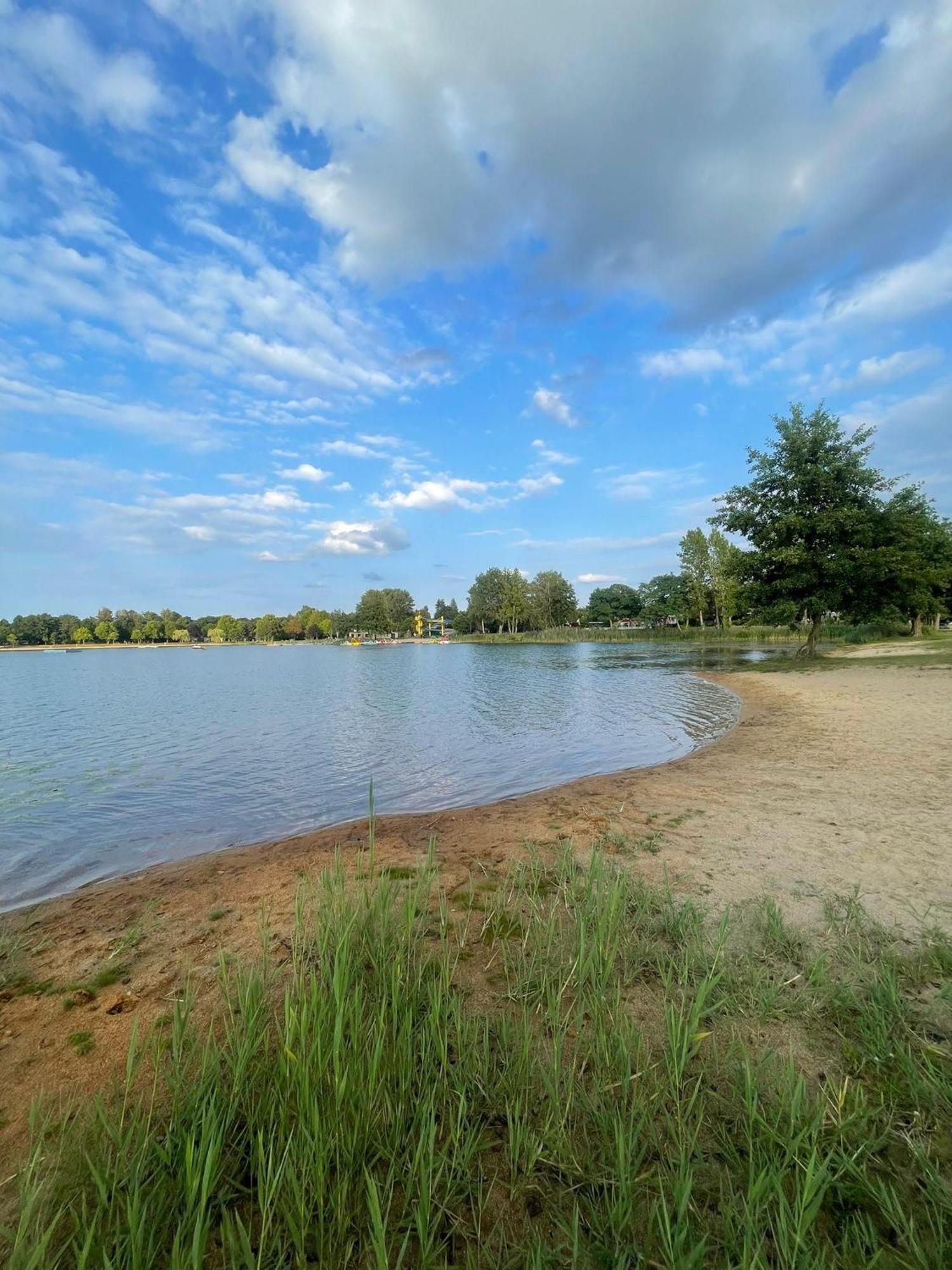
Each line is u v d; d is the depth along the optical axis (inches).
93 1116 92.7
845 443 1053.2
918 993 118.2
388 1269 66.6
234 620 6692.9
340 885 173.0
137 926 177.9
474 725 622.5
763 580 1135.0
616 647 2598.4
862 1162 80.8
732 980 123.7
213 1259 71.0
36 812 331.0
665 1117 87.4
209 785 387.5
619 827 245.9
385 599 5856.3
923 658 1005.2
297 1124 82.3
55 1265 64.4
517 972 133.6
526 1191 79.9
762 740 429.7
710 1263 68.1
